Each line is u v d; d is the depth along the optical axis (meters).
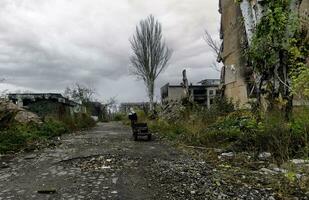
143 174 7.17
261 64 10.12
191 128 13.94
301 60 8.25
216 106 16.66
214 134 11.68
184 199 5.22
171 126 18.48
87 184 6.38
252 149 8.90
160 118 24.81
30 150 12.31
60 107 29.89
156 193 5.61
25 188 6.27
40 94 29.09
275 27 9.17
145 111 37.88
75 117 30.44
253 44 9.95
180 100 24.61
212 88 41.50
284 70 9.21
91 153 10.91
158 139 16.20
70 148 12.75
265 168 7.15
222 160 8.54
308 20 10.71
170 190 5.76
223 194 5.38
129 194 5.60
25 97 28.83
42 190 5.90
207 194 5.43
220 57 24.00
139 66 42.19
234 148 9.48
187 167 7.79
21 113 19.05
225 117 13.88
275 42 9.37
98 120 63.72
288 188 5.49
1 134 12.66
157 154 10.36
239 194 5.35
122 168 7.95
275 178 6.18
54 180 6.87
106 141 15.78
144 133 15.95
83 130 27.30
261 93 10.74
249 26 11.91
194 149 11.12
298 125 7.68
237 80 20.06
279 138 7.83
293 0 9.50
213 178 6.48
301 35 9.65
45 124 19.27
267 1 9.79
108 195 5.56
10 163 9.38
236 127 11.50
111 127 34.47
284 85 9.16
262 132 8.83
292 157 7.33
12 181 6.93
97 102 71.56
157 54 41.78
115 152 11.04
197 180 6.39
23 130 15.04
